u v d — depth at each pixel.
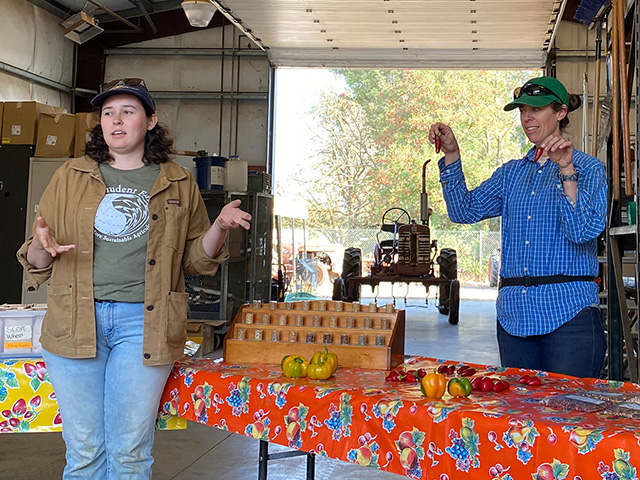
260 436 1.85
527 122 2.20
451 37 9.09
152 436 2.00
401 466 1.61
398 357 2.20
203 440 3.78
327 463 3.42
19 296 7.04
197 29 10.76
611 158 3.30
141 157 2.02
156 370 1.93
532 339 2.20
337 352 2.12
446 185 2.37
